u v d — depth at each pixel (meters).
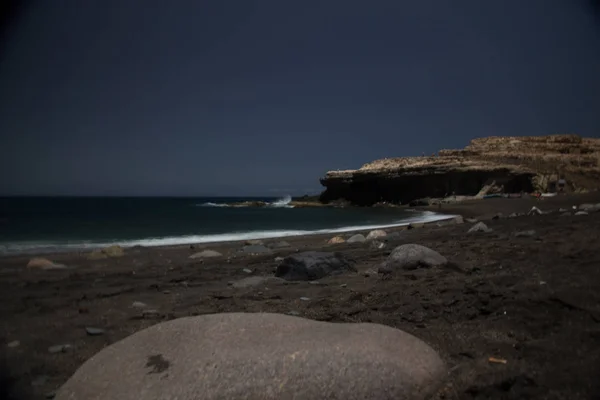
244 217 37.25
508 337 3.36
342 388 2.28
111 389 2.37
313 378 2.30
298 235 19.31
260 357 2.40
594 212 12.97
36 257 11.75
